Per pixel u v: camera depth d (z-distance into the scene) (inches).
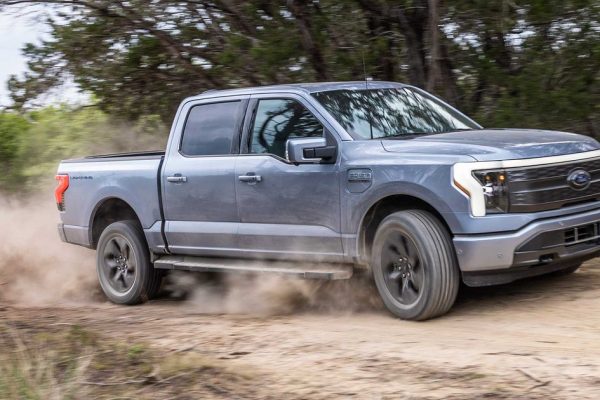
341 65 421.7
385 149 267.3
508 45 414.3
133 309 337.4
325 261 281.4
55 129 624.1
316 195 279.3
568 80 398.0
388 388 195.5
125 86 493.7
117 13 459.2
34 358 230.5
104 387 208.8
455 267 253.6
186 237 321.4
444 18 413.4
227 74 458.9
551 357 209.6
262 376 212.7
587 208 260.8
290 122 293.7
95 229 368.2
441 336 240.2
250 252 300.7
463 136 272.7
